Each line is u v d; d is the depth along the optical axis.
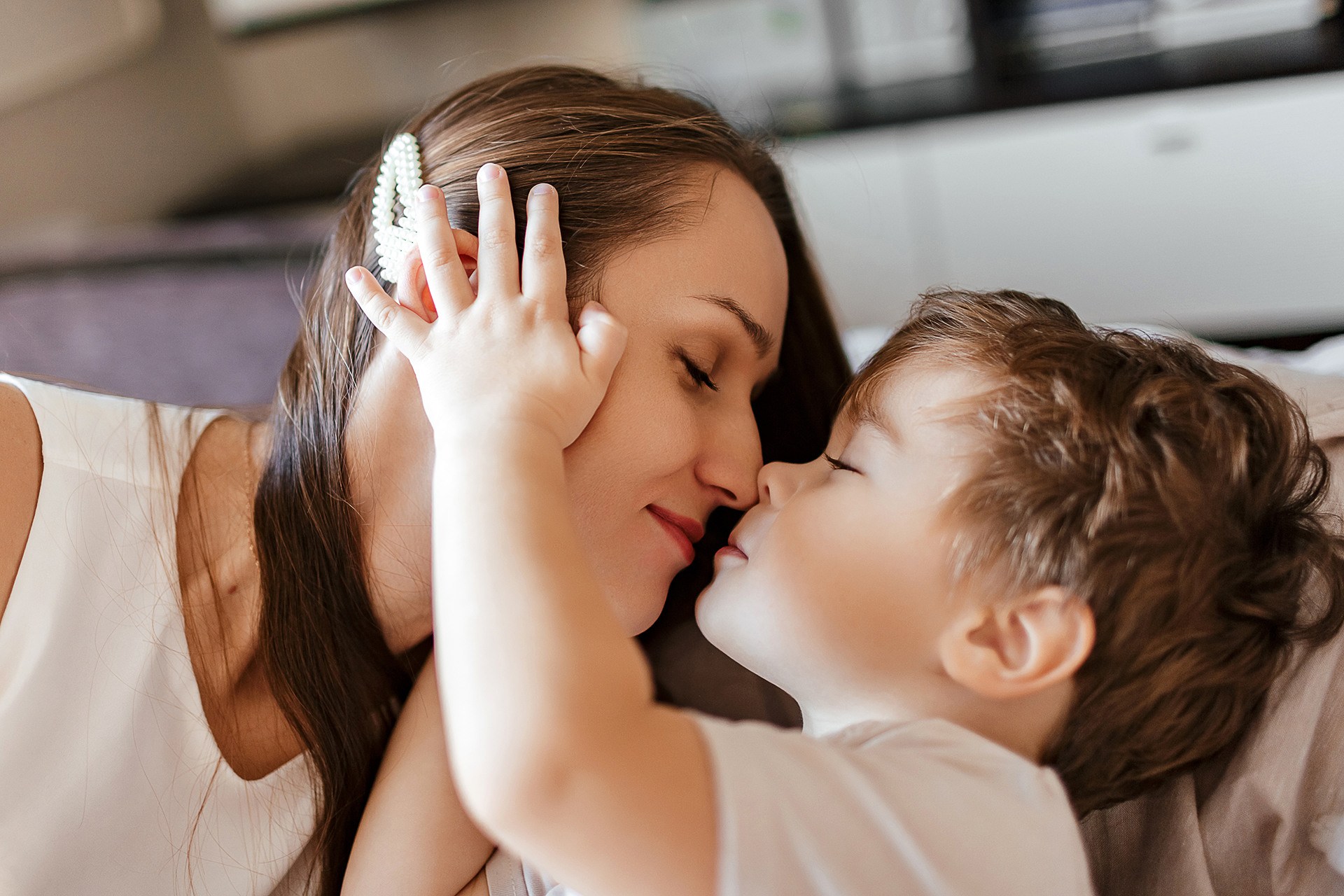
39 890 0.72
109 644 0.77
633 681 0.56
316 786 0.83
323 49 2.96
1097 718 0.70
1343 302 2.12
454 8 2.83
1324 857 0.73
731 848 0.53
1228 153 2.07
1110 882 0.78
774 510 0.77
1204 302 2.21
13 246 2.09
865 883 0.55
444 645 0.56
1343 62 1.95
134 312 1.75
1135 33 2.32
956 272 2.33
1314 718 0.73
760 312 0.82
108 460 0.81
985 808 0.60
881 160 2.28
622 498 0.77
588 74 0.94
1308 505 0.76
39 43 2.43
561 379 0.67
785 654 0.73
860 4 2.48
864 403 0.78
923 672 0.69
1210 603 0.68
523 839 0.53
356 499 0.81
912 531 0.69
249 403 1.47
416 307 0.76
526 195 0.79
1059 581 0.65
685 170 0.83
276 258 1.85
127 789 0.75
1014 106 2.16
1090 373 0.70
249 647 0.83
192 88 2.90
